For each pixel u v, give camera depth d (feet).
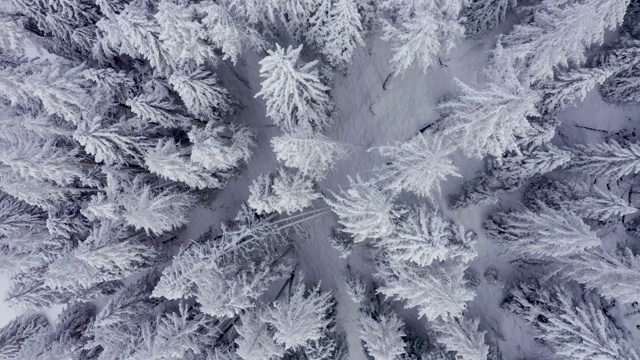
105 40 42.37
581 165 40.06
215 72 48.70
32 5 43.11
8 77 39.09
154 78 44.60
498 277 46.44
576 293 41.86
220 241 45.19
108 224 45.50
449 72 46.44
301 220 46.42
